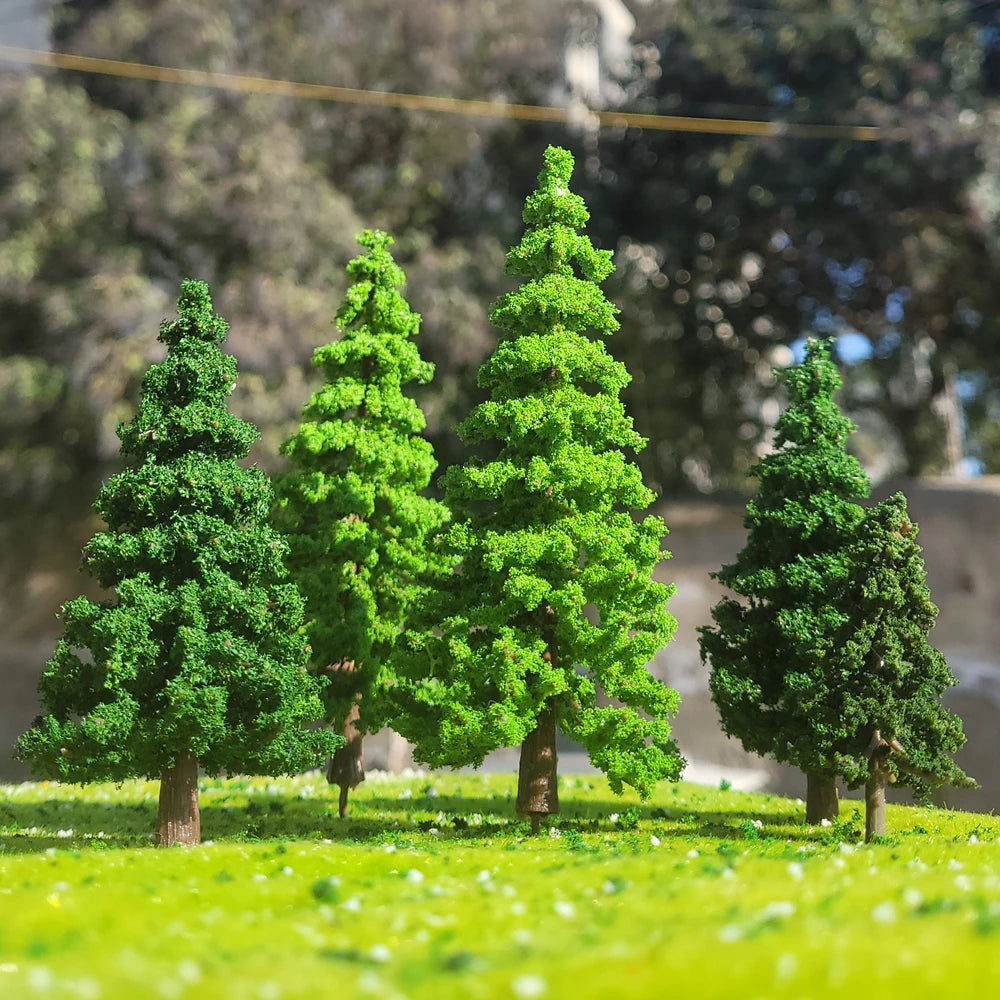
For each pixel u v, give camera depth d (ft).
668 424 167.73
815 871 43.37
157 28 142.20
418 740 62.54
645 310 165.68
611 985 25.04
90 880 42.24
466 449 150.71
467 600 62.80
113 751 53.06
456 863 48.39
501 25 161.99
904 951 26.25
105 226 139.74
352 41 151.33
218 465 57.41
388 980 26.91
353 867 47.55
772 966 25.62
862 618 59.67
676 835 61.41
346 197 147.54
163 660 55.01
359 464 69.62
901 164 147.54
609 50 204.95
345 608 68.08
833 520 66.64
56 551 150.61
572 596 59.82
